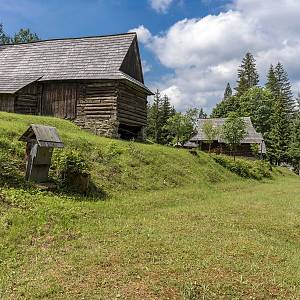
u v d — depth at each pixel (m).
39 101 27.50
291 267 7.62
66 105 26.91
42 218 9.30
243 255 8.02
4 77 28.48
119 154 18.50
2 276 6.49
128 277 6.50
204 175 22.48
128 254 7.57
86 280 6.36
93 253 7.58
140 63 30.67
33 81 27.06
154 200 13.93
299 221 12.48
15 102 26.59
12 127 16.20
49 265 7.00
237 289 6.26
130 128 30.16
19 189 11.04
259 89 80.31
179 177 19.48
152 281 6.36
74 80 26.61
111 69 26.69
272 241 9.71
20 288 6.05
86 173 12.91
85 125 26.36
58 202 10.90
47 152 12.25
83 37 30.11
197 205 14.17
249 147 54.25
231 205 14.65
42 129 12.13
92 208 11.16
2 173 11.89
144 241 8.47
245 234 9.95
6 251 7.50
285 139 66.00
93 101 26.31
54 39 30.98
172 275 6.64
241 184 24.28
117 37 29.08
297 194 20.55
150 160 19.64
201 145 55.91
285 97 90.50
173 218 11.35
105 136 25.48
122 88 26.66
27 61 29.81
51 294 5.86
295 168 65.69
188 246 8.28
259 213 13.40
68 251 7.77
